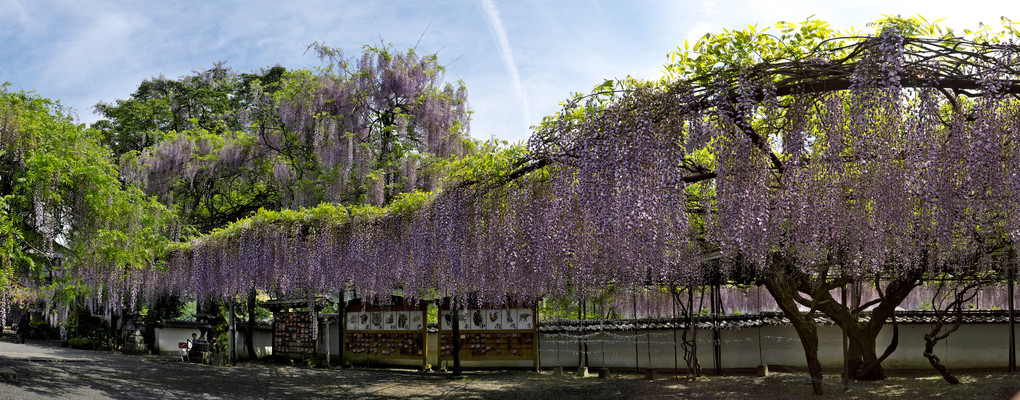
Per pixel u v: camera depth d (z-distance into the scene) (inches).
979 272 375.2
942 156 229.1
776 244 267.6
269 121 784.9
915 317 501.7
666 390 402.9
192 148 757.9
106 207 395.5
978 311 512.1
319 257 448.5
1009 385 380.2
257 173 792.3
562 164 271.9
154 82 1013.2
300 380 473.4
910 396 350.9
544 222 311.1
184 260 559.2
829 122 236.2
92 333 840.9
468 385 444.5
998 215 240.8
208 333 696.4
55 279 413.1
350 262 435.2
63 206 383.9
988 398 336.8
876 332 414.3
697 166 281.4
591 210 254.2
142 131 935.0
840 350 502.3
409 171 665.6
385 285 429.4
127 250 420.8
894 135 221.8
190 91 1000.2
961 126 225.3
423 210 385.7
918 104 217.2
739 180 237.5
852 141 229.1
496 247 338.3
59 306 442.6
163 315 759.1
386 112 732.7
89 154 398.0
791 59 224.1
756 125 249.4
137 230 432.8
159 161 746.8
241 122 860.0
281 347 646.5
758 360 513.7
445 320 555.8
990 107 210.8
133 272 534.9
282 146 768.3
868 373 416.5
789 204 254.4
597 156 249.8
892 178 229.9
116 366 530.3
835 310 406.3
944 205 234.7
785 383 414.0
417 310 562.9
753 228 243.4
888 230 257.1
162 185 755.4
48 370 451.5
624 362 541.6
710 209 274.5
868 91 208.1
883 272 369.4
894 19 211.5
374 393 406.0
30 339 877.8
